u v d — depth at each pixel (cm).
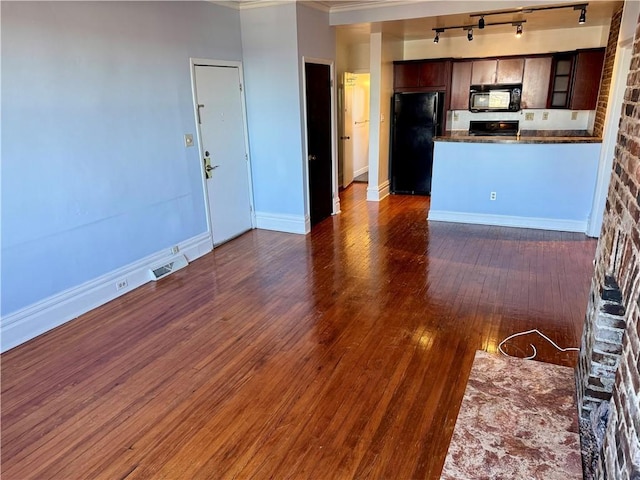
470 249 452
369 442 204
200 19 422
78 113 315
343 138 742
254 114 506
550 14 501
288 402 233
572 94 611
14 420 225
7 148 274
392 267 410
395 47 664
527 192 510
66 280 321
